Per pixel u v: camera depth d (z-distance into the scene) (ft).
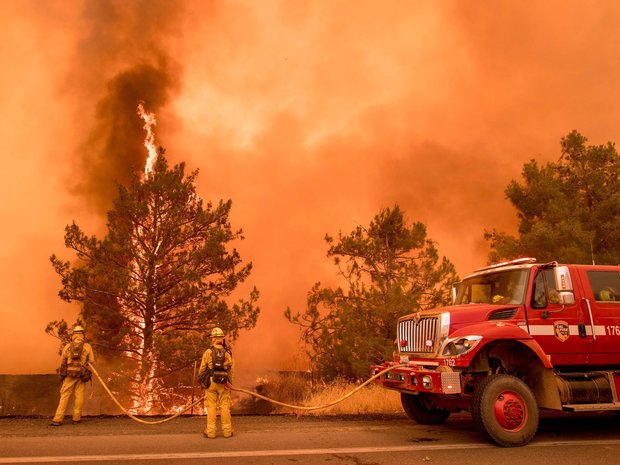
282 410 41.70
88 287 53.11
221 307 53.42
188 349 48.91
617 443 22.49
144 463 18.31
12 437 22.93
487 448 21.33
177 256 56.13
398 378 25.11
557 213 54.95
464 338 22.52
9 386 59.00
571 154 59.00
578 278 25.59
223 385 23.89
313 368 49.06
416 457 19.58
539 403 23.89
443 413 28.25
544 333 24.17
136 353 51.57
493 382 22.31
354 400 33.68
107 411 50.44
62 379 27.61
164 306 53.78
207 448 20.85
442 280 49.32
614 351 24.98
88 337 52.65
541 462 18.89
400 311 47.11
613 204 54.13
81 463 18.19
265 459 19.04
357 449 20.92
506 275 26.61
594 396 23.66
